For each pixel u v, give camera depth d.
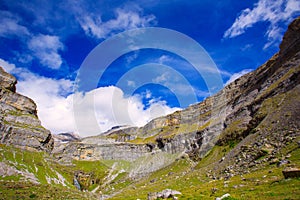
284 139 63.56
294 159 46.34
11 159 198.00
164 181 143.75
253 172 53.06
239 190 37.41
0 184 117.25
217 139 155.25
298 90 90.56
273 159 54.31
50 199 93.62
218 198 31.44
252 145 79.94
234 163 76.81
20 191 100.50
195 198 38.38
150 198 47.06
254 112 133.88
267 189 32.72
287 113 79.69
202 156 158.12
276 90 117.06
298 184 30.55
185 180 102.12
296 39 137.88
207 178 81.56
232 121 157.12
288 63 129.50
